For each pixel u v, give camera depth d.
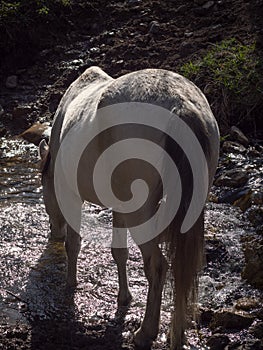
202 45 10.65
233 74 9.56
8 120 10.20
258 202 7.12
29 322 5.30
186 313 4.41
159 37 11.17
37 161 8.88
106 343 4.93
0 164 8.80
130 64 10.72
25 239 6.79
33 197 7.77
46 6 11.89
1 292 5.80
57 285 5.92
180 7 11.70
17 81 11.06
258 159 8.28
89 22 12.05
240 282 5.75
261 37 10.27
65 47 11.59
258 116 9.26
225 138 8.89
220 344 4.76
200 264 4.38
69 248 5.74
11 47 11.48
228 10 11.34
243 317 5.01
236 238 6.51
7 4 11.65
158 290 4.65
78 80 5.71
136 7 12.06
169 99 4.40
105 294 5.72
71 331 5.13
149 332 4.75
